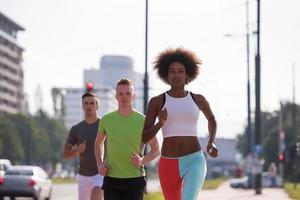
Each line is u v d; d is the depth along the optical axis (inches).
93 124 620.1
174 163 454.6
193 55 468.8
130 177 510.6
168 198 463.8
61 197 2197.3
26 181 1745.8
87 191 620.1
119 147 508.4
